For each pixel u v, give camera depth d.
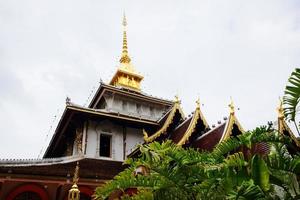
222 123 21.36
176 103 26.67
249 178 6.86
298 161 7.24
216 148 8.45
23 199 18.50
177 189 7.93
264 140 8.39
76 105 26.28
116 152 27.23
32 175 18.72
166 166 7.98
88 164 23.48
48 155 34.31
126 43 43.44
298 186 7.76
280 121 14.26
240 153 7.51
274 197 7.63
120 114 28.17
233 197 6.38
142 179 8.33
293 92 7.99
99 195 8.79
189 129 22.06
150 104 33.78
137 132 29.28
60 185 19.36
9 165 18.58
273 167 7.27
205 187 7.43
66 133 29.75
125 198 8.92
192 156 8.12
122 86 36.97
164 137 25.16
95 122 27.92
